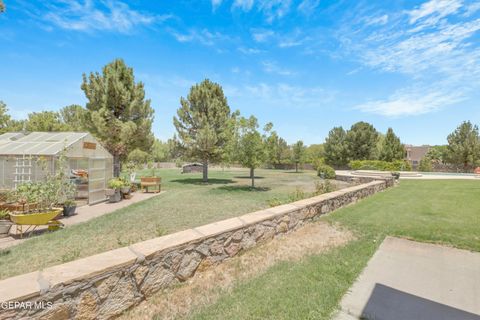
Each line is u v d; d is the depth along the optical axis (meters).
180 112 17.28
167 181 19.14
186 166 30.94
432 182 15.73
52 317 1.77
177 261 2.79
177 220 6.68
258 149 13.71
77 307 1.92
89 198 9.51
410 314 2.21
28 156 8.20
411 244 4.11
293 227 4.94
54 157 8.23
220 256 3.38
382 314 2.21
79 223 6.49
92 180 9.75
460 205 7.40
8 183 8.20
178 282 2.79
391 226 5.07
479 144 26.56
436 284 2.78
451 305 2.36
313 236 4.66
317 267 3.23
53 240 5.03
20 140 10.02
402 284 2.78
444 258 3.51
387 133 32.31
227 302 2.43
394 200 8.48
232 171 35.06
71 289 1.88
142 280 2.41
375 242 4.23
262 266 3.35
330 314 2.21
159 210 8.05
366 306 2.34
